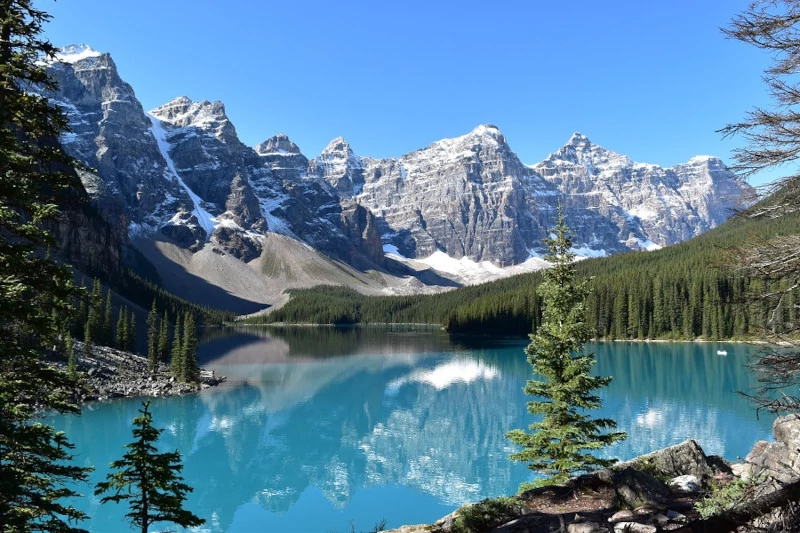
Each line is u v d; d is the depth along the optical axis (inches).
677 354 3905.0
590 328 878.4
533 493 623.8
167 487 613.6
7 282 430.6
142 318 5398.6
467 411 2406.5
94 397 2348.7
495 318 6486.2
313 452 1833.2
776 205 414.0
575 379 851.4
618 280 5477.4
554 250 952.3
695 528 316.5
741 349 4109.3
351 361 4192.9
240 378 3294.8
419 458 1756.9
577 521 520.4
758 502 296.4
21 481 462.6
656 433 1791.3
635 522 496.1
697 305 4822.8
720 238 6378.0
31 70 439.2
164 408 2338.8
